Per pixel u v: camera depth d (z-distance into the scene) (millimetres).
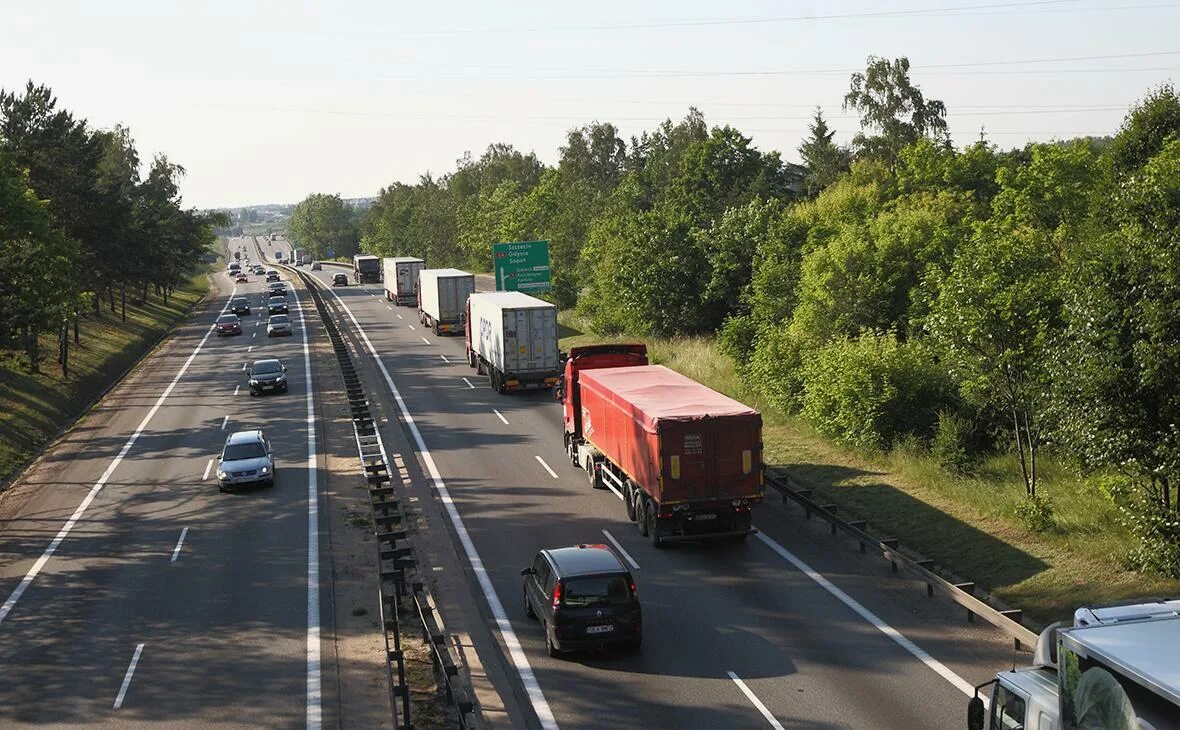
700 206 94562
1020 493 26359
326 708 17141
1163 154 38125
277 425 44406
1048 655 12141
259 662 19297
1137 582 20109
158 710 17281
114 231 81812
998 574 22109
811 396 35719
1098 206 36062
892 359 33156
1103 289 20156
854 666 17688
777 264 50094
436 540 26547
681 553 24906
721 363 49750
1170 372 19203
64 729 16641
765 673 17547
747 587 22297
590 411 31703
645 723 15773
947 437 30328
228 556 26359
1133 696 9164
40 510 32344
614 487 29484
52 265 57531
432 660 18062
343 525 28703
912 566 21594
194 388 56875
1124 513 21578
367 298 112562
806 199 86500
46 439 45906
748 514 25141
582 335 69312
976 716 12453
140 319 96000
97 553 27266
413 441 39438
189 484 34719
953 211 56312
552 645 18578
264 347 73375
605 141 174625
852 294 41062
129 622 21797
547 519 28172
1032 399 24828
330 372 59531
